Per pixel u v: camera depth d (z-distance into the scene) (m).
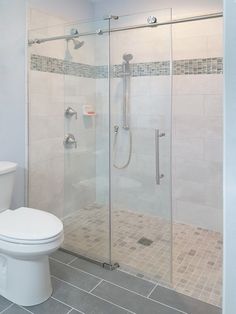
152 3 2.76
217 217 2.71
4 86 2.26
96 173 2.76
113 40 2.71
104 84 2.79
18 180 2.45
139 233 2.42
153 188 2.39
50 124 2.67
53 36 2.59
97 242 2.42
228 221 0.73
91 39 2.73
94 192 2.77
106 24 2.56
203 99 2.62
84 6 3.02
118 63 2.72
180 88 2.72
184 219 2.88
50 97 2.64
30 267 1.71
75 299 1.76
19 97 2.39
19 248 1.60
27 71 2.43
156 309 1.68
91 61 2.80
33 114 2.51
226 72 0.70
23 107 2.43
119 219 2.59
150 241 2.32
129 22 2.84
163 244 2.21
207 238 2.58
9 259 1.75
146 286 1.89
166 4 2.71
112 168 2.69
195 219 2.83
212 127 2.62
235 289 0.73
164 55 2.44
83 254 2.27
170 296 1.79
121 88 2.72
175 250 2.37
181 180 2.84
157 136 2.44
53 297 1.78
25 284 1.71
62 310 1.67
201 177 2.74
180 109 2.75
